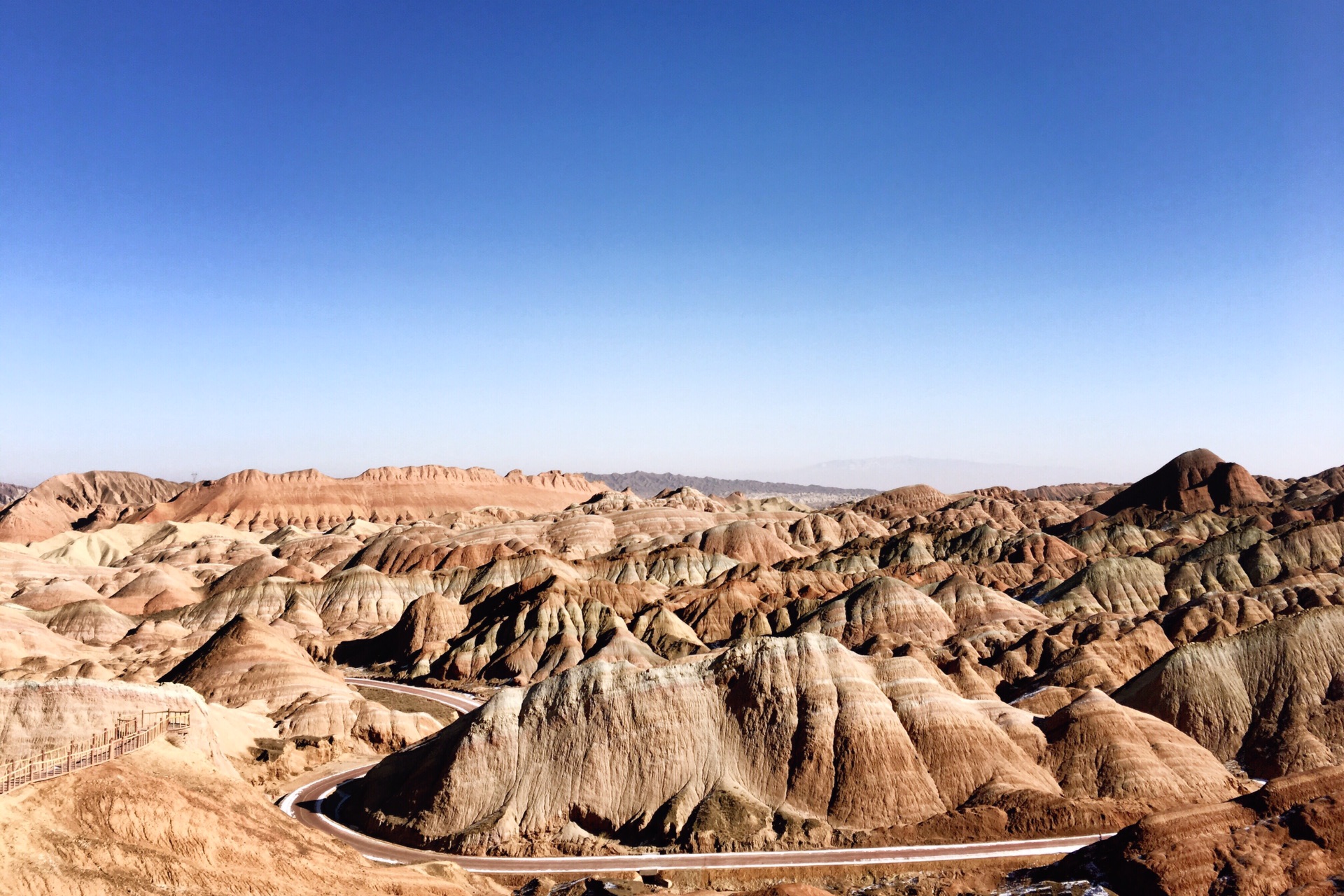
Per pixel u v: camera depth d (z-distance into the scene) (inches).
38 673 5044.3
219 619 7775.6
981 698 4564.5
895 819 3363.7
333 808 3722.9
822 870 3029.0
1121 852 2822.3
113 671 5821.9
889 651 5428.2
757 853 3201.3
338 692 5054.1
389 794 3666.3
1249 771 3993.6
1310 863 2674.7
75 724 3371.1
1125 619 5920.3
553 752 3592.5
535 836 3353.8
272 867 2374.5
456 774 3545.8
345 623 7859.3
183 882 2140.7
